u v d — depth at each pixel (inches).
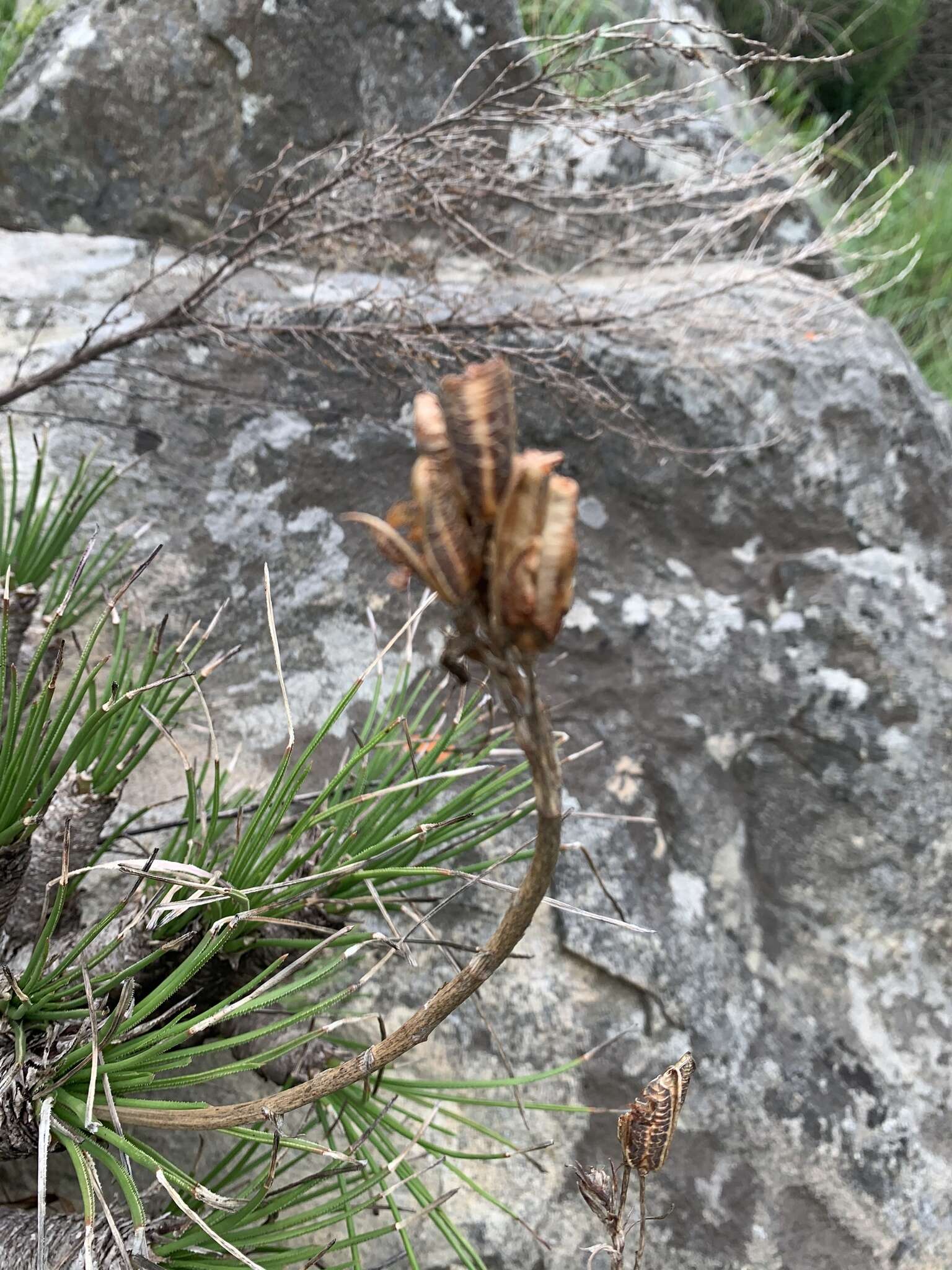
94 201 32.2
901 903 29.7
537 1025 25.3
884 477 32.1
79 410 28.3
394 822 19.1
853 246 58.7
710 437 31.3
